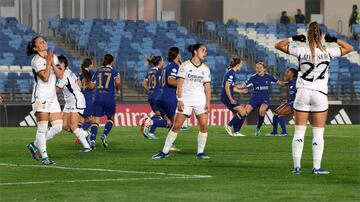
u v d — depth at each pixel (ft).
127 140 170.09
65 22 309.42
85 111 157.58
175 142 164.55
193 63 126.52
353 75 277.03
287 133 197.67
